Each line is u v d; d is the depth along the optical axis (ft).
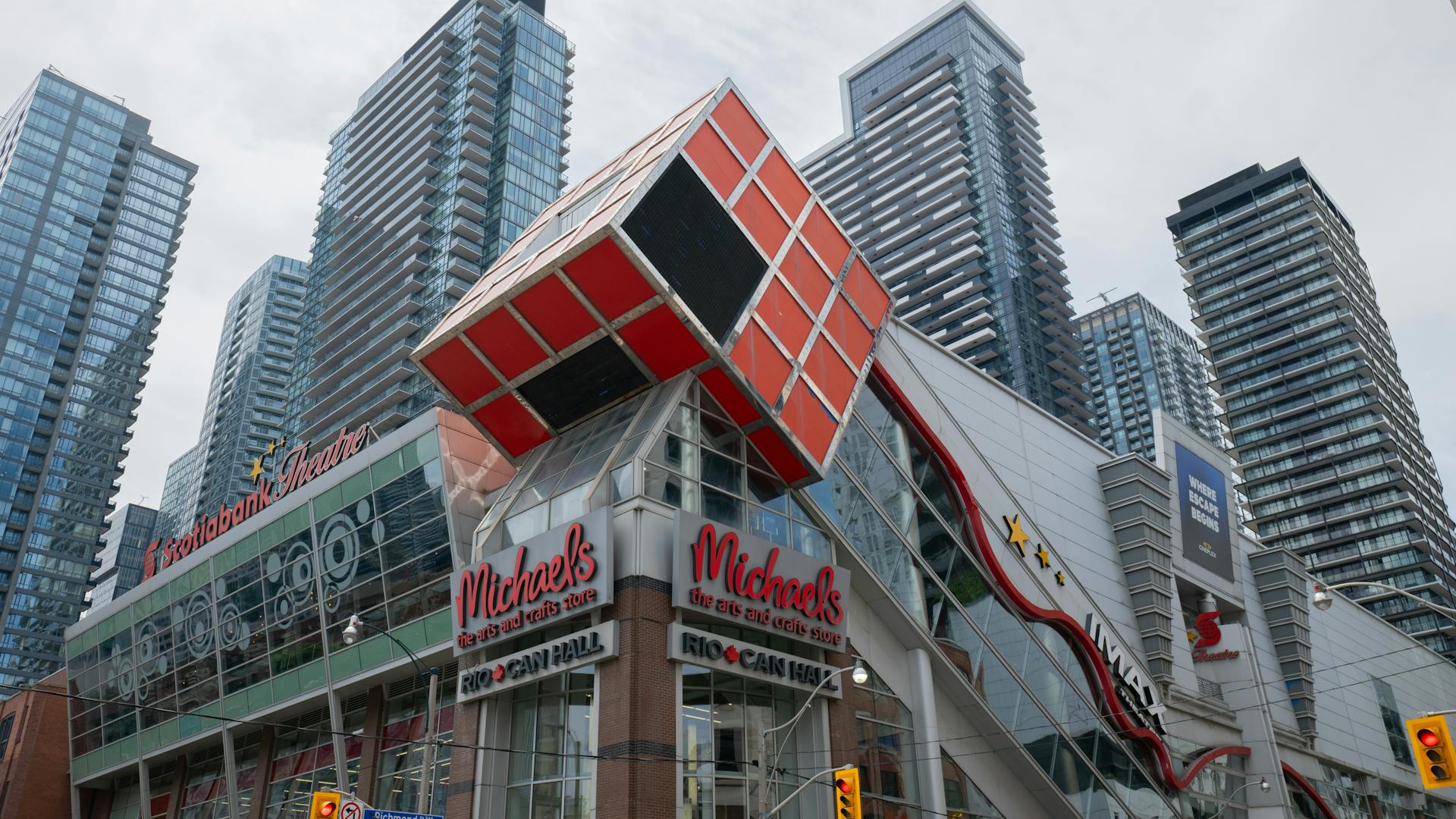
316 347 562.25
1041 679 166.81
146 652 208.95
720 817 113.19
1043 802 159.43
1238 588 234.79
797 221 154.10
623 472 121.90
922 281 631.97
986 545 165.89
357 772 162.09
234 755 194.08
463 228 519.19
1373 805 251.80
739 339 132.46
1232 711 208.33
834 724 128.26
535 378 138.10
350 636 112.27
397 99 609.01
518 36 590.14
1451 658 547.49
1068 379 602.85
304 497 171.63
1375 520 601.62
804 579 129.90
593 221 131.34
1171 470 222.69
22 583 639.76
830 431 143.64
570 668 115.03
